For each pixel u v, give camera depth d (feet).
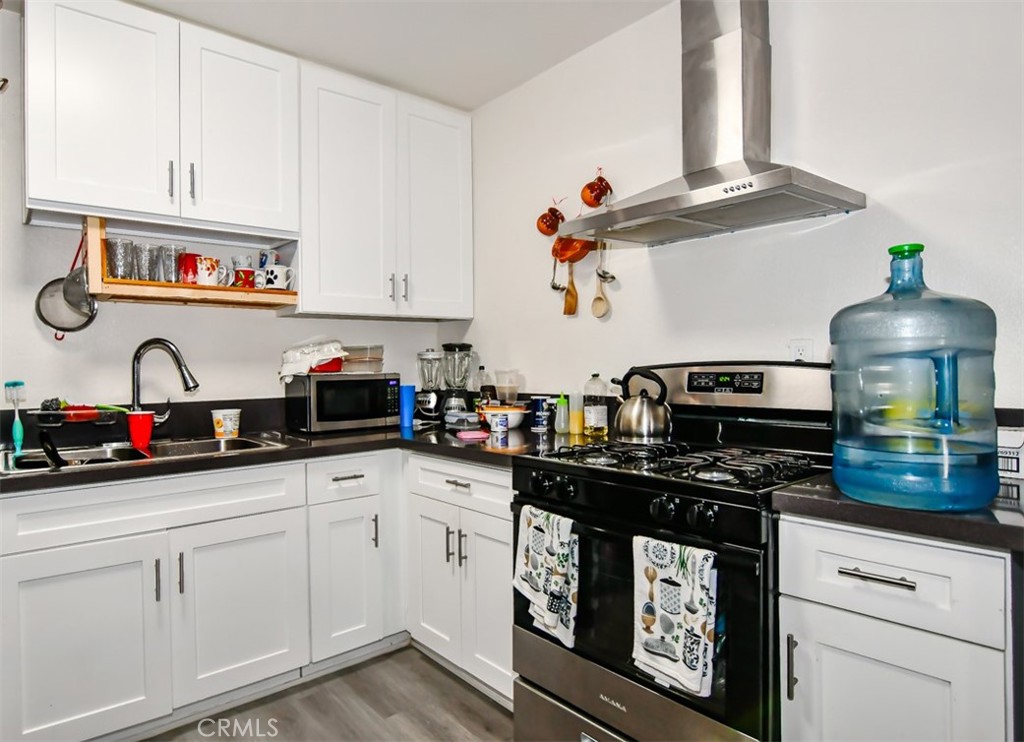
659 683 4.72
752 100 5.88
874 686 3.84
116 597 5.85
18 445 6.58
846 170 5.67
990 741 3.41
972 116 4.97
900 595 3.73
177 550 6.20
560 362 8.41
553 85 8.46
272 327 8.80
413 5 6.96
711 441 6.42
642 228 6.31
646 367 7.06
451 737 6.21
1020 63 4.75
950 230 5.09
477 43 7.82
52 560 5.50
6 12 6.75
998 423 4.79
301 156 7.89
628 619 4.99
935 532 3.56
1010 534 3.31
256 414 8.58
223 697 6.69
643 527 4.88
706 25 6.05
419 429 8.84
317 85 8.05
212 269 7.39
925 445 3.99
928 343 4.16
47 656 5.49
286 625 6.96
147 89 6.68
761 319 6.32
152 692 6.04
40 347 6.99
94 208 6.38
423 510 7.55
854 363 4.46
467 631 6.88
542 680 5.76
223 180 7.21
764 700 4.17
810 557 4.11
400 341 10.22
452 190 9.50
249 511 6.66
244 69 7.39
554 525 5.42
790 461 5.28
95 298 7.14
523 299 8.95
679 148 7.00
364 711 6.66
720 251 6.66
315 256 8.00
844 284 5.72
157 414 7.74
